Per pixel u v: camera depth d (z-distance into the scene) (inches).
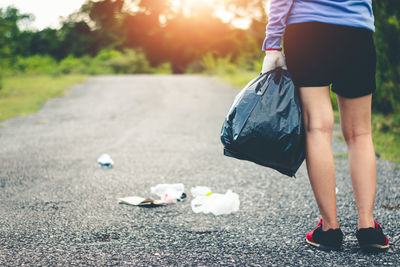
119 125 268.5
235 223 98.1
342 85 79.8
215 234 90.9
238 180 140.1
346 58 76.3
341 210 106.1
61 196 121.3
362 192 79.7
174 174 148.6
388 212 104.2
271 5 79.7
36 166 160.9
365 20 76.9
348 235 88.9
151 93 478.6
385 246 78.5
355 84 78.5
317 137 78.7
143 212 106.4
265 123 77.9
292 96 79.0
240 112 79.4
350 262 75.4
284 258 77.7
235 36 1192.2
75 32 1808.6
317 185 79.8
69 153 186.1
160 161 169.8
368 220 78.8
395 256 77.6
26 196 121.3
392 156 171.0
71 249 82.4
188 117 304.7
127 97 439.2
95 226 95.9
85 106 367.6
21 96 436.8
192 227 95.4
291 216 102.9
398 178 138.9
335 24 75.3
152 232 92.1
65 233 91.4
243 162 168.6
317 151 78.6
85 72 1079.6
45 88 517.3
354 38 75.9
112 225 96.7
